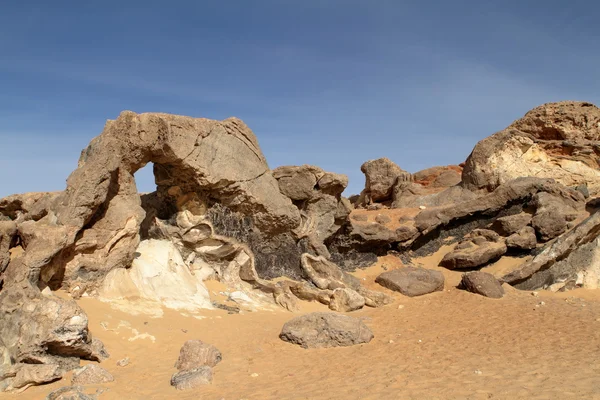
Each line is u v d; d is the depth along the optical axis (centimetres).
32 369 834
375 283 1811
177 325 1151
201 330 1157
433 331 1247
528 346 1053
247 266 1545
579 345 1042
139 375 878
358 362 955
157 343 1046
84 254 1190
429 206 2430
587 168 2366
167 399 760
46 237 1048
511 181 2116
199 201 1490
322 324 1123
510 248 1952
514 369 844
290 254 1692
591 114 2442
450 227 2145
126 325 1079
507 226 2002
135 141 1273
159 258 1347
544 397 659
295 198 1755
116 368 913
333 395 737
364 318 1404
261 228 1620
